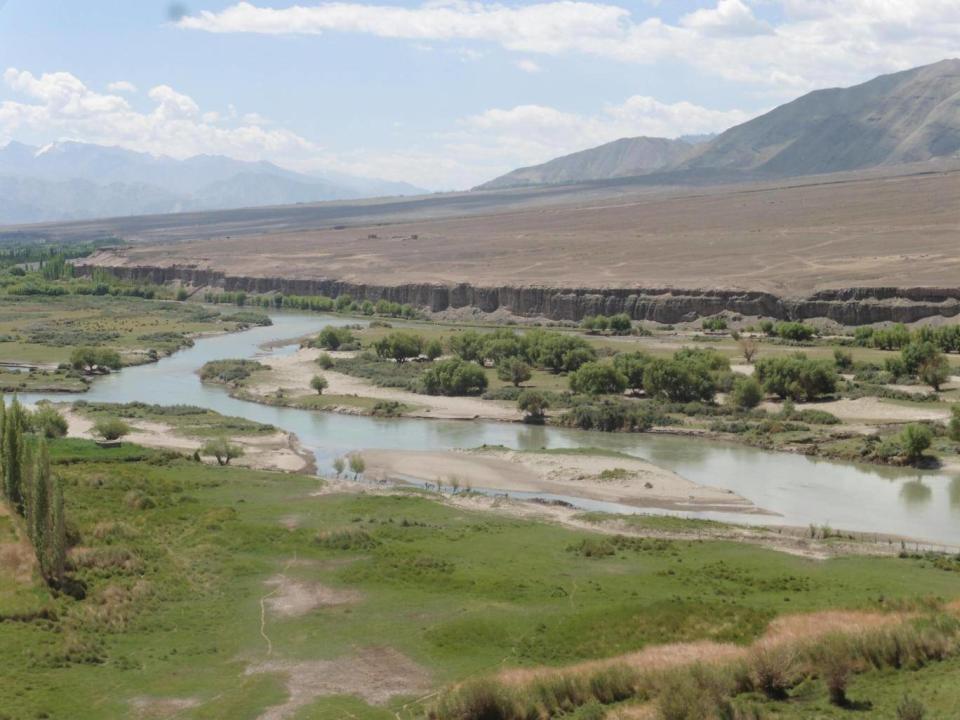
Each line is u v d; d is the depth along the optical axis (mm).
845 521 86938
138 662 52969
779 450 114500
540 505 89812
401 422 132375
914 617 53938
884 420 122375
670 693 44969
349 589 64250
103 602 60562
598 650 53875
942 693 44344
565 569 68688
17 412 73688
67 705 47500
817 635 50594
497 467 105062
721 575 67312
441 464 106438
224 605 61625
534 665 52562
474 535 77375
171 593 62844
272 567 68250
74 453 99438
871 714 43344
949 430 111938
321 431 126188
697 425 125625
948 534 83125
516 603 61656
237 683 50562
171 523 77250
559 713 46344
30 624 56125
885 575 67125
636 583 65312
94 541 70188
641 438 122625
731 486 99062
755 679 47375
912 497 94438
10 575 61969
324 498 88438
